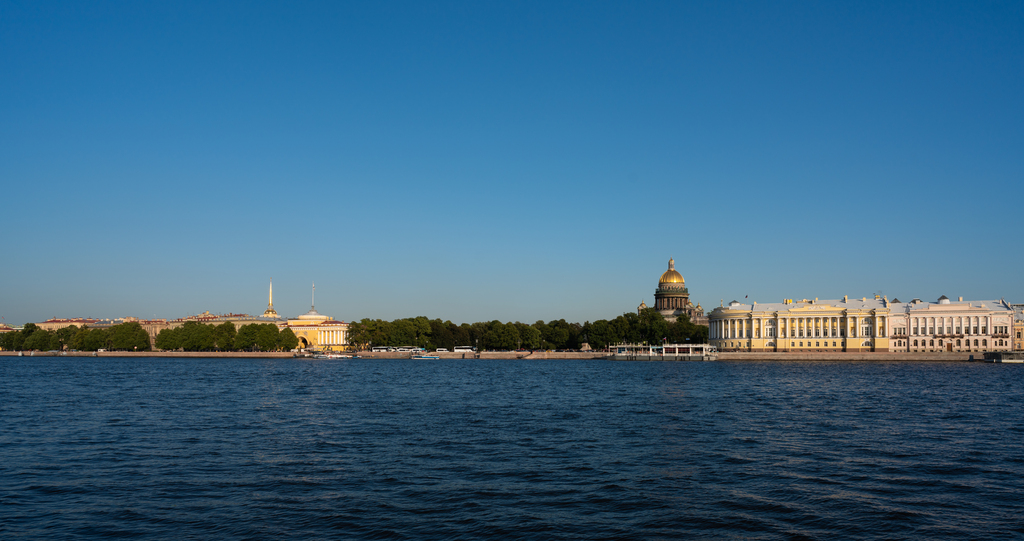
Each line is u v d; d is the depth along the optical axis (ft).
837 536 118.83
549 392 380.37
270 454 184.75
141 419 256.32
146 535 119.03
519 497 141.08
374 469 165.99
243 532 120.26
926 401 317.01
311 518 127.44
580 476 158.71
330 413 275.39
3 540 116.37
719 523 125.18
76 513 131.13
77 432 223.92
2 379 504.84
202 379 505.66
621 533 119.85
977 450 189.78
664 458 178.81
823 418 255.91
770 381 465.06
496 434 218.79
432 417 261.65
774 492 144.87
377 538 117.19
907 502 137.80
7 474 161.48
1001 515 129.59
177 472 163.22
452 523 124.67
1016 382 444.96
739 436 213.66
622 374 574.56
